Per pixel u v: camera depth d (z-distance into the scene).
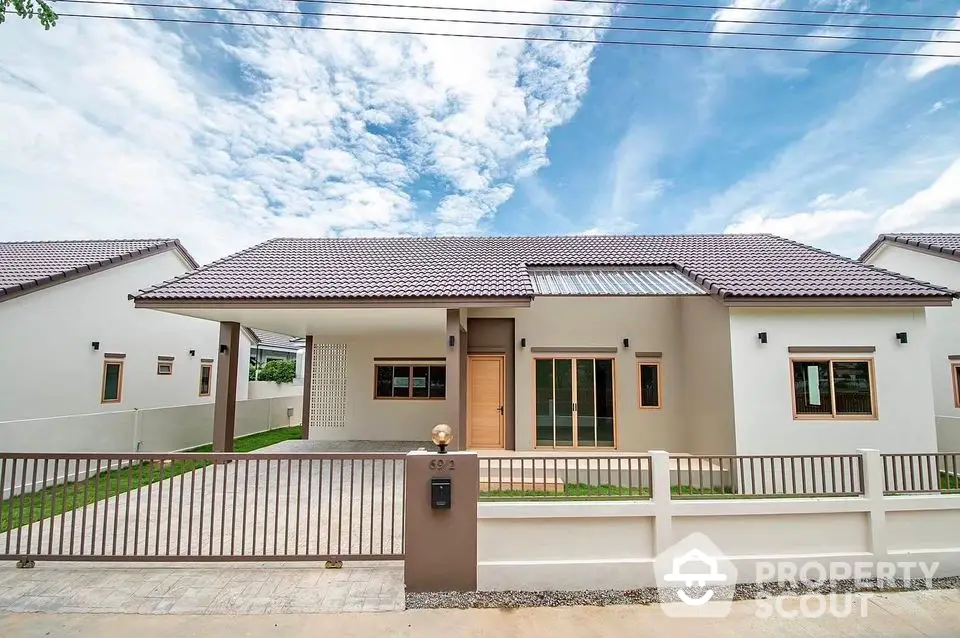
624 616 4.38
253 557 4.92
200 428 13.73
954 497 5.26
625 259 11.86
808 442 8.66
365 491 8.29
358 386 14.15
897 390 8.75
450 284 9.18
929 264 12.51
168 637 3.86
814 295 8.66
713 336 9.65
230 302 8.73
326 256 11.97
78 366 11.91
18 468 8.54
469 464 4.86
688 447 11.00
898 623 4.29
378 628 4.08
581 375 11.59
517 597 4.66
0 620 4.04
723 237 14.61
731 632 4.13
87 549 5.48
